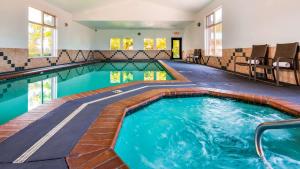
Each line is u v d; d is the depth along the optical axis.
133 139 2.89
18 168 1.50
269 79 5.96
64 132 2.18
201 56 12.88
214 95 4.26
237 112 3.92
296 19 5.04
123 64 15.20
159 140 2.84
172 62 14.38
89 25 16.73
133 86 4.88
